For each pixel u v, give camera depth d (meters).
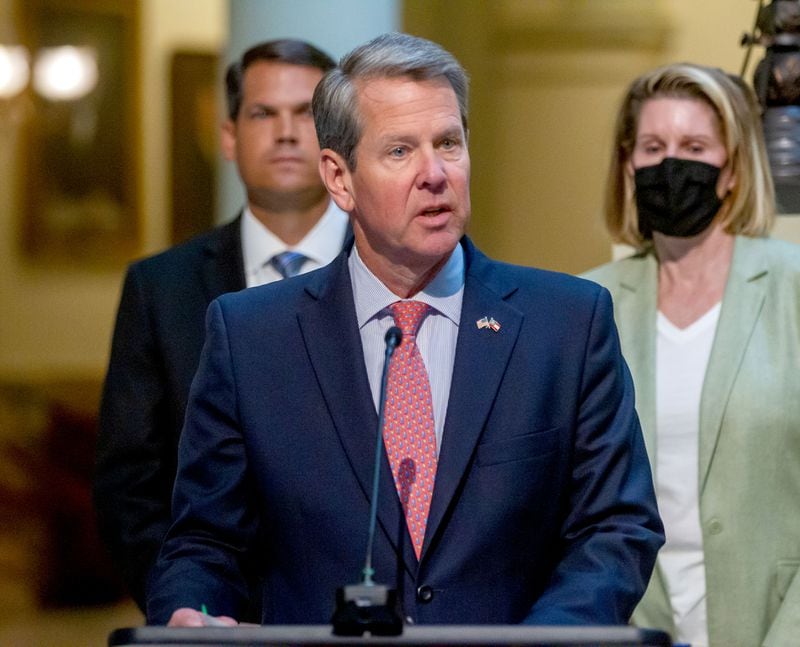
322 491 3.60
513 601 3.55
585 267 11.47
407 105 3.52
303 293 3.82
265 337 3.77
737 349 4.66
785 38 5.21
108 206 16.44
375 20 7.38
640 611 4.65
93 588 13.38
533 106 11.54
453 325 3.74
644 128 4.79
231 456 3.73
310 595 3.59
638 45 11.27
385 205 3.53
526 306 3.73
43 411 15.32
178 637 2.90
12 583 13.23
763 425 4.59
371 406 3.63
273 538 3.68
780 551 4.57
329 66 5.36
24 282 16.31
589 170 11.44
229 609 3.57
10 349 16.22
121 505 4.96
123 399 5.03
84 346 16.33
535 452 3.60
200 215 16.50
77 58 16.23
